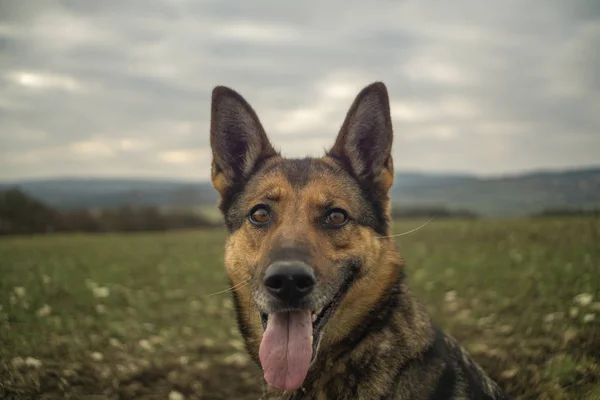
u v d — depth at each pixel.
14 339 0.77
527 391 0.68
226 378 0.83
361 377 0.53
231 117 0.65
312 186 0.58
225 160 0.64
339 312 0.54
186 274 1.78
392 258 0.58
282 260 0.50
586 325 0.78
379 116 0.61
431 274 1.53
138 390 0.76
